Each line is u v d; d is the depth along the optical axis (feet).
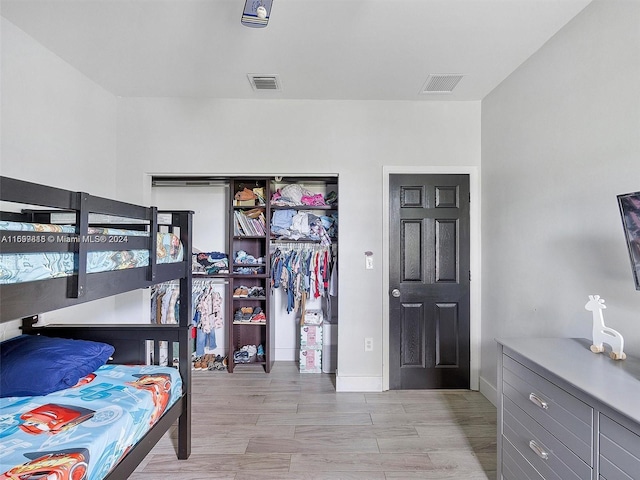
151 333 6.48
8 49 6.26
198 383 9.91
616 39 5.09
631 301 4.85
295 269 10.89
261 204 10.82
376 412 8.20
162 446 6.75
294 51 7.19
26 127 6.68
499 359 5.52
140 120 9.59
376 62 7.59
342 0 5.59
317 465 6.18
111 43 6.93
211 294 11.10
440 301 9.65
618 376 3.96
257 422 7.70
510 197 8.04
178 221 6.65
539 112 6.98
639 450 3.06
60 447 3.60
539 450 4.44
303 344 10.86
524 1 5.59
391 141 9.64
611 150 5.19
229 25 6.30
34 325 6.70
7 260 3.10
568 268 6.10
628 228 4.00
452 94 9.19
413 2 5.64
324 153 9.64
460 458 6.40
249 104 9.64
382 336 9.57
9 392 4.76
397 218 9.70
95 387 5.24
